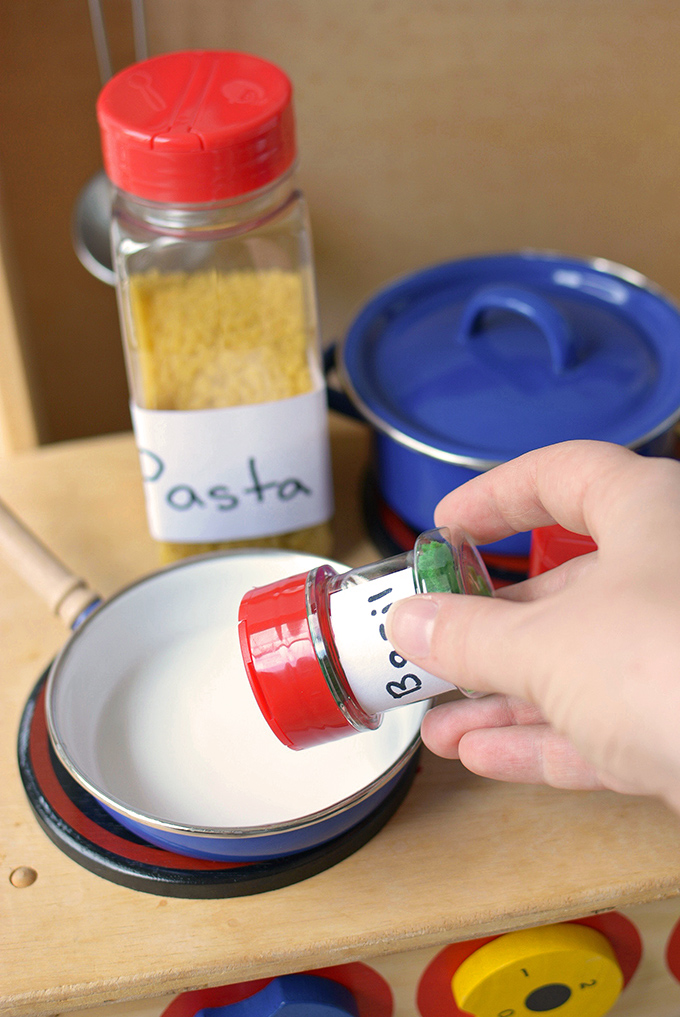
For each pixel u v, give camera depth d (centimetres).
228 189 47
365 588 44
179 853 46
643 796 48
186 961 44
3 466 61
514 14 59
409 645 42
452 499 47
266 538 55
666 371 53
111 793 47
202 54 50
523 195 64
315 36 59
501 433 52
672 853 46
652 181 64
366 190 63
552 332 52
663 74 61
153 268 50
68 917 45
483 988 46
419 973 47
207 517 54
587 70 61
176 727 49
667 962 49
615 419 51
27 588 56
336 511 59
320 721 44
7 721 51
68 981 44
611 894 45
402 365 55
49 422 69
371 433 57
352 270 66
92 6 57
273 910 45
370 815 47
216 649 51
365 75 60
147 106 48
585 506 43
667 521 40
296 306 51
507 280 59
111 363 68
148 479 53
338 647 43
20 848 47
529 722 46
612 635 38
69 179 62
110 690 50
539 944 46
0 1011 44
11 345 63
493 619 40
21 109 60
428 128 62
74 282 65
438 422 53
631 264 67
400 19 59
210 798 47
